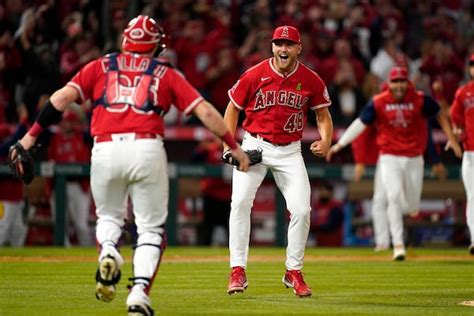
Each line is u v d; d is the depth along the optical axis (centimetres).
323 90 2636
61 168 5062
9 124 5378
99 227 2036
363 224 5338
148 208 2030
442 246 5462
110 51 5431
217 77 5784
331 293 2739
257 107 2620
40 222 5091
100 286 1966
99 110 2031
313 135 5616
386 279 3222
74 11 6075
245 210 2605
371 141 5131
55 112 2055
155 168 2008
